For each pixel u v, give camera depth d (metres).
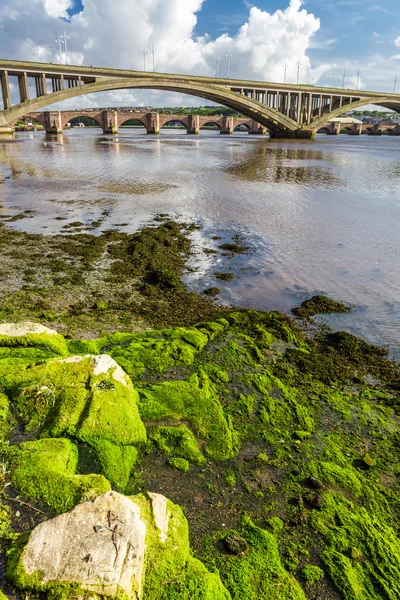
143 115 139.38
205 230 19.78
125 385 6.76
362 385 8.43
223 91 96.56
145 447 5.93
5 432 5.70
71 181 33.59
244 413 7.03
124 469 5.45
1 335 7.88
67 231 19.23
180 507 4.98
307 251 16.92
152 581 3.82
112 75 90.88
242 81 103.81
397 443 6.63
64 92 87.00
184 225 20.55
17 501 4.53
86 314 10.81
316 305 11.98
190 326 10.31
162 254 16.12
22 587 3.41
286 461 6.02
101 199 26.64
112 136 118.88
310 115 113.94
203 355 8.77
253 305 12.12
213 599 3.81
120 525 3.87
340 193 29.61
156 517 4.46
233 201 26.34
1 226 19.94
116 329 10.02
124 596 3.40
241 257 16.20
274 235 19.05
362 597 4.25
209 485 5.46
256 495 5.37
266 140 102.88
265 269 15.00
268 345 9.57
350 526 5.02
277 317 11.25
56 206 24.45
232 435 6.42
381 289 13.28
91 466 5.37
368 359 9.38
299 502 5.28
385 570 4.54
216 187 31.38
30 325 8.45
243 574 4.29
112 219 21.58
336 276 14.34
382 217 22.58
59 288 12.64
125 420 6.01
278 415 7.07
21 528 4.23
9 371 6.60
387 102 125.38
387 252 16.77
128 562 3.62
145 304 11.71
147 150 66.44
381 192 30.20
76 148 68.19
